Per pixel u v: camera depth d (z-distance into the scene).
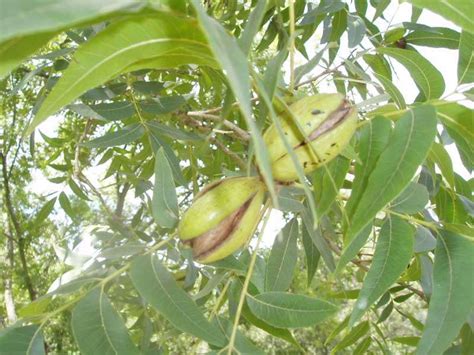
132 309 0.41
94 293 0.21
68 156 0.59
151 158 0.49
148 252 0.21
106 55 0.14
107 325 0.20
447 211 0.33
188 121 0.43
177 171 0.34
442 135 0.35
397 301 0.44
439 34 0.39
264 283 0.31
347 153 0.20
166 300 0.20
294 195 0.31
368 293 0.21
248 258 0.30
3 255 1.22
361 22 0.37
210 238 0.21
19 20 0.07
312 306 0.22
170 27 0.14
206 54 0.15
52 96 0.14
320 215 0.19
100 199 0.47
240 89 0.09
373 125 0.20
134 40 0.14
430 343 0.19
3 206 1.15
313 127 0.19
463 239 0.21
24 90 0.76
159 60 0.16
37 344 0.20
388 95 0.23
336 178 0.21
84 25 0.10
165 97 0.36
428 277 0.34
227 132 0.36
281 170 0.20
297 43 0.44
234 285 0.29
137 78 0.40
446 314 0.19
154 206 0.23
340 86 0.40
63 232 0.54
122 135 0.34
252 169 0.22
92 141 0.33
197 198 0.21
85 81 0.14
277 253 0.31
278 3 0.23
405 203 0.22
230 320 0.25
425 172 0.34
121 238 0.41
